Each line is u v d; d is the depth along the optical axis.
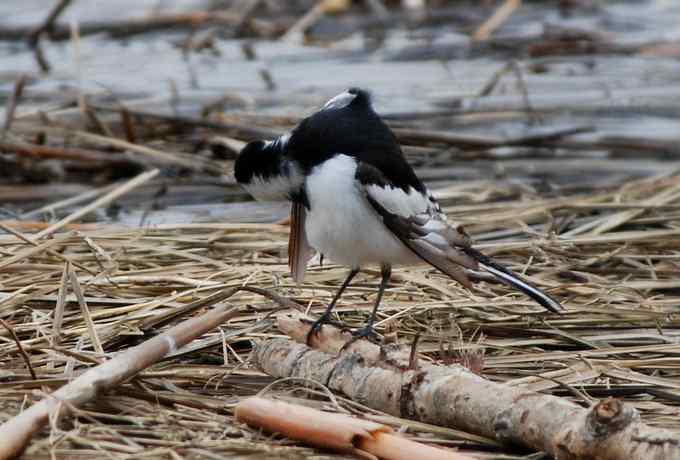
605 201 14.18
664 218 13.27
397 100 19.66
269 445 7.61
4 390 8.30
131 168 16.14
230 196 15.18
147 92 20.03
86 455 7.35
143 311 10.02
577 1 27.48
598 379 9.07
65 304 10.20
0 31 24.92
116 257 11.34
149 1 27.97
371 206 8.88
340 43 24.31
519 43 23.75
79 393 7.70
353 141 8.94
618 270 11.81
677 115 19.45
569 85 21.03
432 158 16.62
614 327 10.30
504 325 10.12
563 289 10.97
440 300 10.69
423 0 26.97
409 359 8.38
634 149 17.55
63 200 15.05
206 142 16.42
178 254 11.53
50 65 22.41
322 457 7.45
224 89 20.28
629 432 7.12
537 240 12.40
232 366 9.12
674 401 8.69
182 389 8.65
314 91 20.20
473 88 20.56
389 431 7.45
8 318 10.01
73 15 26.67
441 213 9.33
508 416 7.64
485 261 9.28
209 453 7.37
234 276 11.08
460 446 7.88
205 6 27.12
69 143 16.88
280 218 14.09
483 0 27.45
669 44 23.67
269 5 26.80
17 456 7.25
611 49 23.39
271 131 16.62
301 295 10.59
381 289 9.41
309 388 8.62
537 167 16.55
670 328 10.34
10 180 16.06
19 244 11.87
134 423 7.91
